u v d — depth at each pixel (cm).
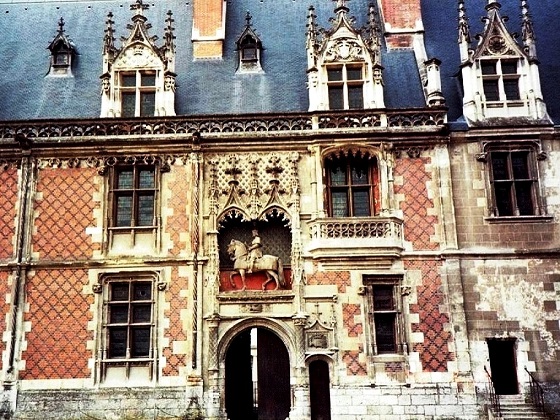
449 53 2438
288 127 2120
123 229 2034
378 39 2306
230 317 1948
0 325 1948
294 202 2042
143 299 1995
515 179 2081
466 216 2039
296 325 1928
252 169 2081
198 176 2069
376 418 1875
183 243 2019
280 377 2003
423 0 2656
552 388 1895
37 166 2086
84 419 1867
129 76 2216
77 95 2311
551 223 2030
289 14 2636
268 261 1998
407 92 2280
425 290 1975
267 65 2408
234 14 2630
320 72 2188
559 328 1947
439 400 1884
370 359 1916
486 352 1923
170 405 1881
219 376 1905
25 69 2433
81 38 2550
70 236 2027
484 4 2631
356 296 1967
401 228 2027
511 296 1970
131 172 2114
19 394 1894
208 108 2244
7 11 2706
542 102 2144
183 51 2464
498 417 1809
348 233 2003
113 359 1931
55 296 1973
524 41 2216
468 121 2116
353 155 2095
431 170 2078
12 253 2011
